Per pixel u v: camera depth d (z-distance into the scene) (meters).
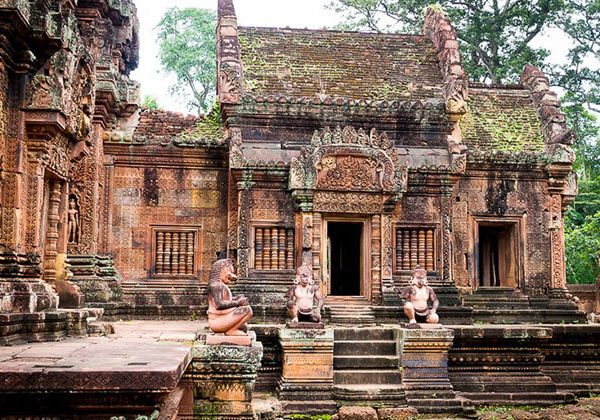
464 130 19.38
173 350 7.62
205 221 17.52
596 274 27.56
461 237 18.06
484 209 18.23
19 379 5.13
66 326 10.20
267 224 16.62
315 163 16.22
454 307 16.59
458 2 31.36
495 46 31.23
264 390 13.42
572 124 34.50
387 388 12.90
